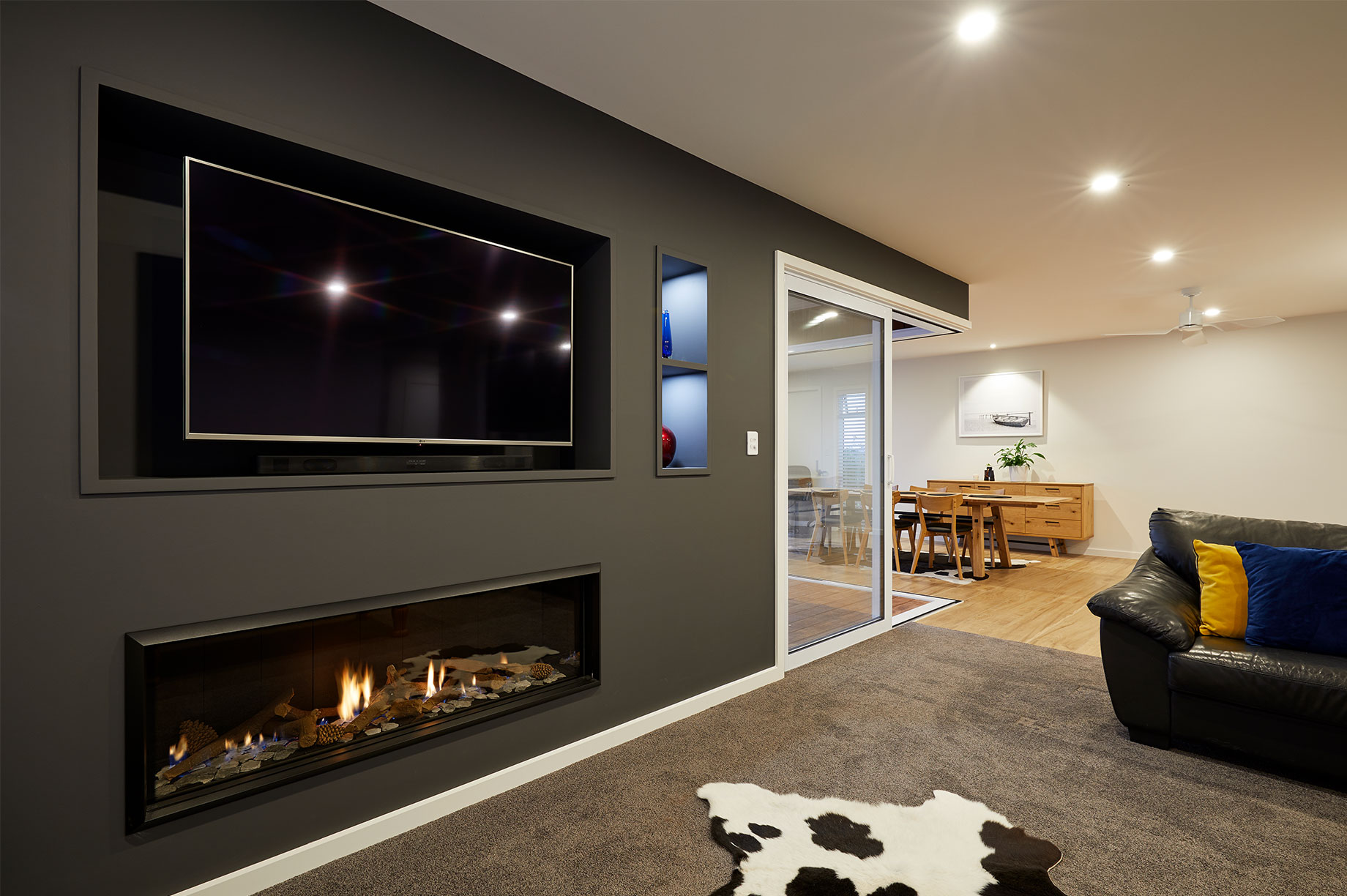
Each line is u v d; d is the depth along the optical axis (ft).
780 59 7.22
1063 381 25.26
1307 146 9.23
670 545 9.05
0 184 4.47
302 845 5.78
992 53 7.14
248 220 5.67
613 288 8.33
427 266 6.86
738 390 10.19
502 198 7.21
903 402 29.45
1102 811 6.68
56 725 4.65
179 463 5.65
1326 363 20.25
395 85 6.39
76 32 4.75
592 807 6.74
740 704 9.64
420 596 6.54
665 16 6.47
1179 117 8.46
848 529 13.14
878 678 10.80
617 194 8.44
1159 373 23.26
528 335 7.77
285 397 5.85
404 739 6.40
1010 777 7.39
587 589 8.16
